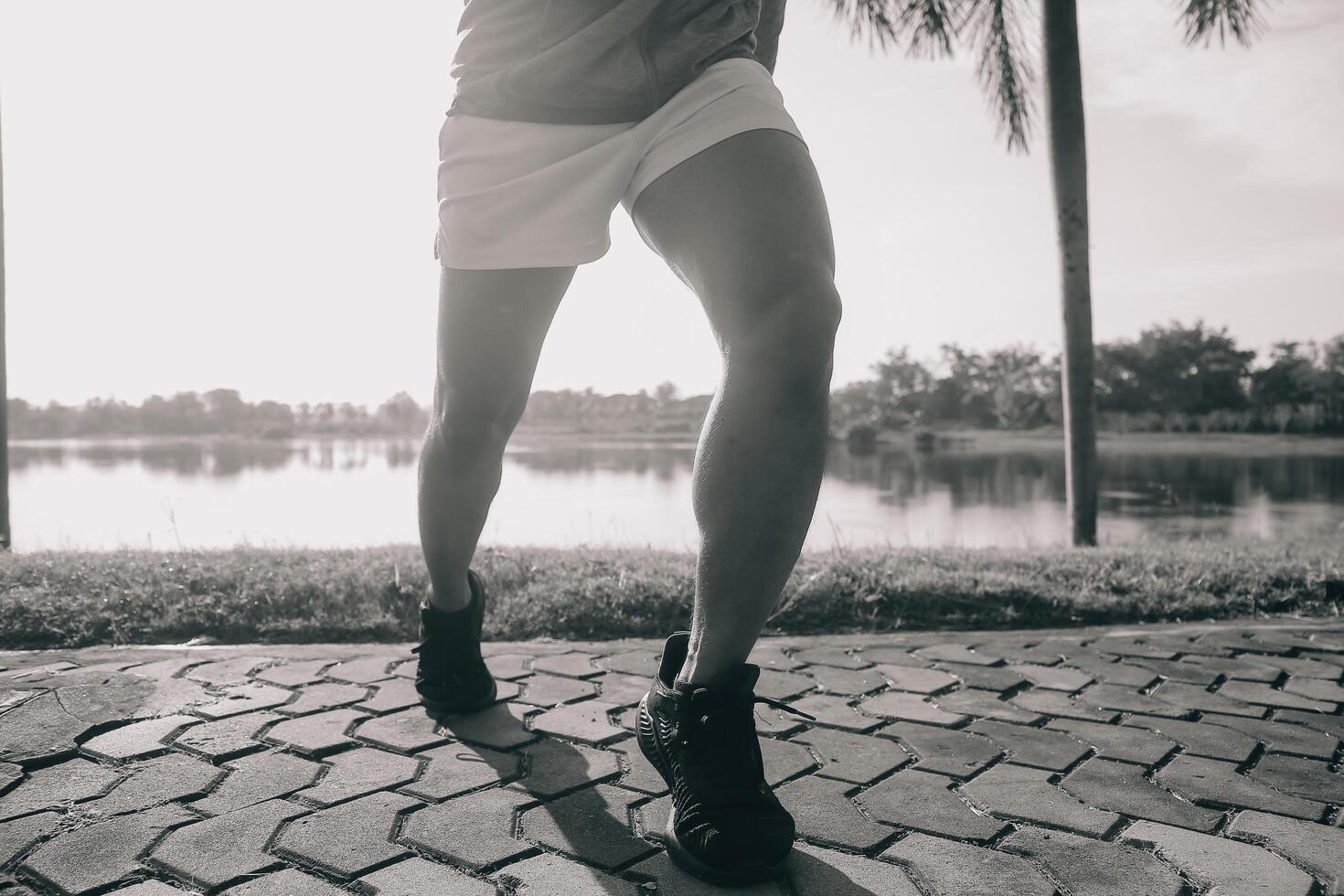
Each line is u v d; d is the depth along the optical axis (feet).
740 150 4.09
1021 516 53.47
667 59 4.26
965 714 6.48
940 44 22.97
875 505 63.67
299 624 9.07
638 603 9.91
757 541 3.95
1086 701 6.77
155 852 4.25
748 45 4.55
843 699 6.82
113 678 6.97
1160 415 306.55
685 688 4.17
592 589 10.20
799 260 3.97
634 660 7.85
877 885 4.02
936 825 4.63
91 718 6.04
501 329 5.07
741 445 3.92
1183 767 5.43
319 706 6.42
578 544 14.73
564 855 4.29
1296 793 5.06
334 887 3.96
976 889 3.98
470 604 6.35
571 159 4.48
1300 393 301.22
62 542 15.51
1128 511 58.39
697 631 4.20
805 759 5.57
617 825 4.62
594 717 6.31
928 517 52.34
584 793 5.01
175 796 4.87
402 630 9.12
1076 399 22.16
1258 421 296.71
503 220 4.69
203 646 8.37
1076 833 4.55
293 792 4.96
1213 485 92.17
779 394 3.89
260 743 5.68
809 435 3.94
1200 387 305.12
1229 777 5.27
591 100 4.39
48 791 4.92
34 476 79.46
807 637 9.01
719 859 3.99
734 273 4.02
